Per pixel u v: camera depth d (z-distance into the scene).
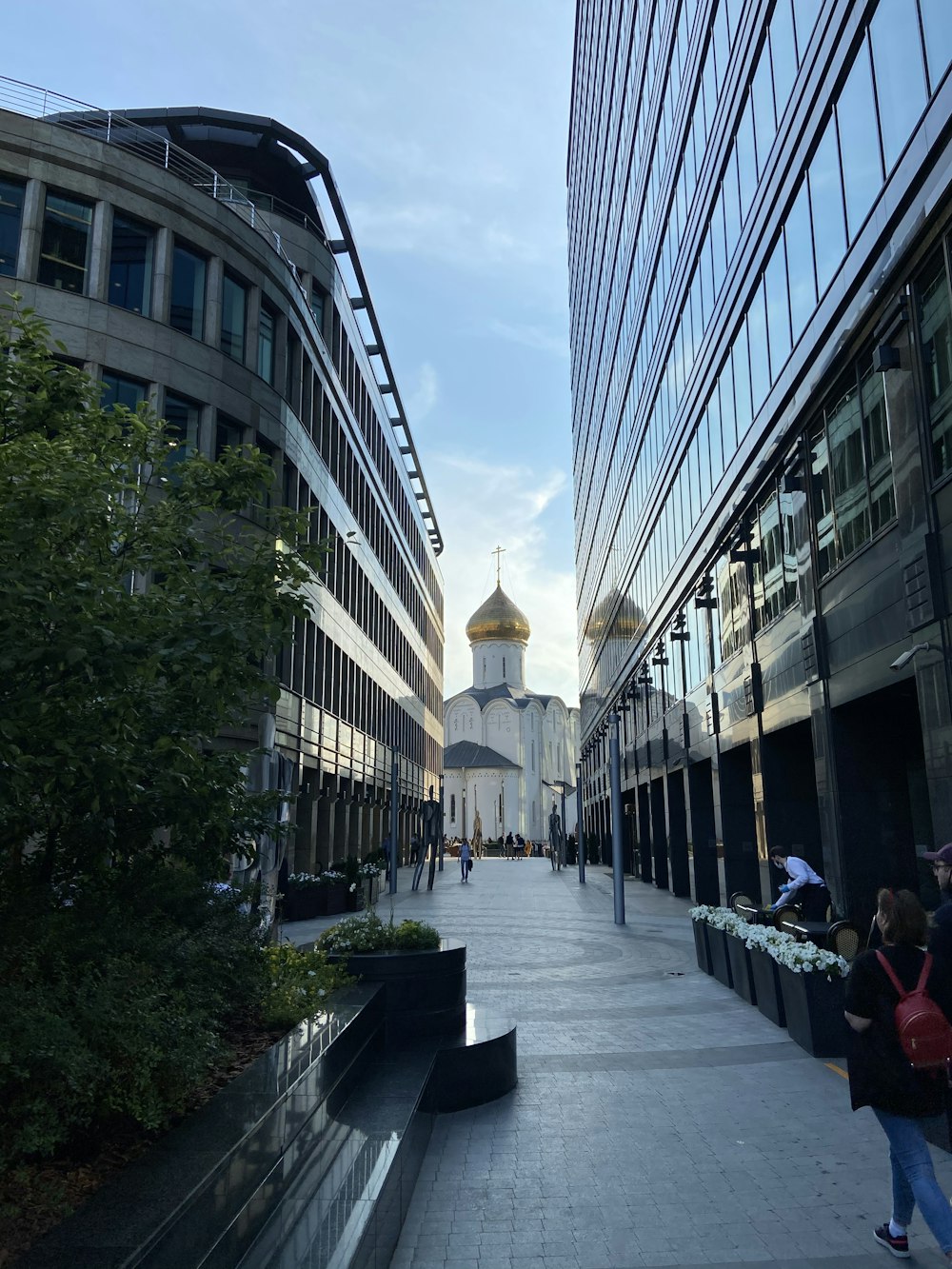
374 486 43.00
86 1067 4.28
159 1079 4.98
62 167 20.61
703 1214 5.55
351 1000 7.55
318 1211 4.42
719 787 22.80
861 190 12.53
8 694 5.00
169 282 22.11
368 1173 4.93
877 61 11.91
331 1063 6.03
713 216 21.44
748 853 22.19
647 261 31.55
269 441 24.92
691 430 24.81
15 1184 4.12
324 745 31.20
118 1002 4.91
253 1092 5.09
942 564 10.66
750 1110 7.57
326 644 31.69
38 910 5.73
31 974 5.14
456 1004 8.43
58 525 5.57
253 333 24.58
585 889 35.56
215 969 6.85
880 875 14.30
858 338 12.91
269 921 11.08
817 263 14.40
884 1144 6.69
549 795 117.25
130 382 21.27
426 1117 6.86
